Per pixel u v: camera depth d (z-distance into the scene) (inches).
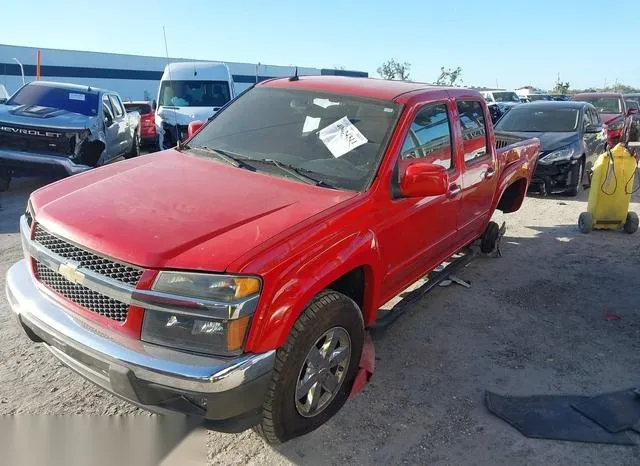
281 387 108.0
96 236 106.1
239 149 156.6
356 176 137.7
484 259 249.3
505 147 231.9
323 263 113.3
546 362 159.3
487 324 183.3
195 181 133.6
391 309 172.9
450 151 175.3
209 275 97.3
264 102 172.4
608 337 175.9
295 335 109.3
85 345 102.6
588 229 293.4
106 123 404.5
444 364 156.9
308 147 149.9
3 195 359.9
